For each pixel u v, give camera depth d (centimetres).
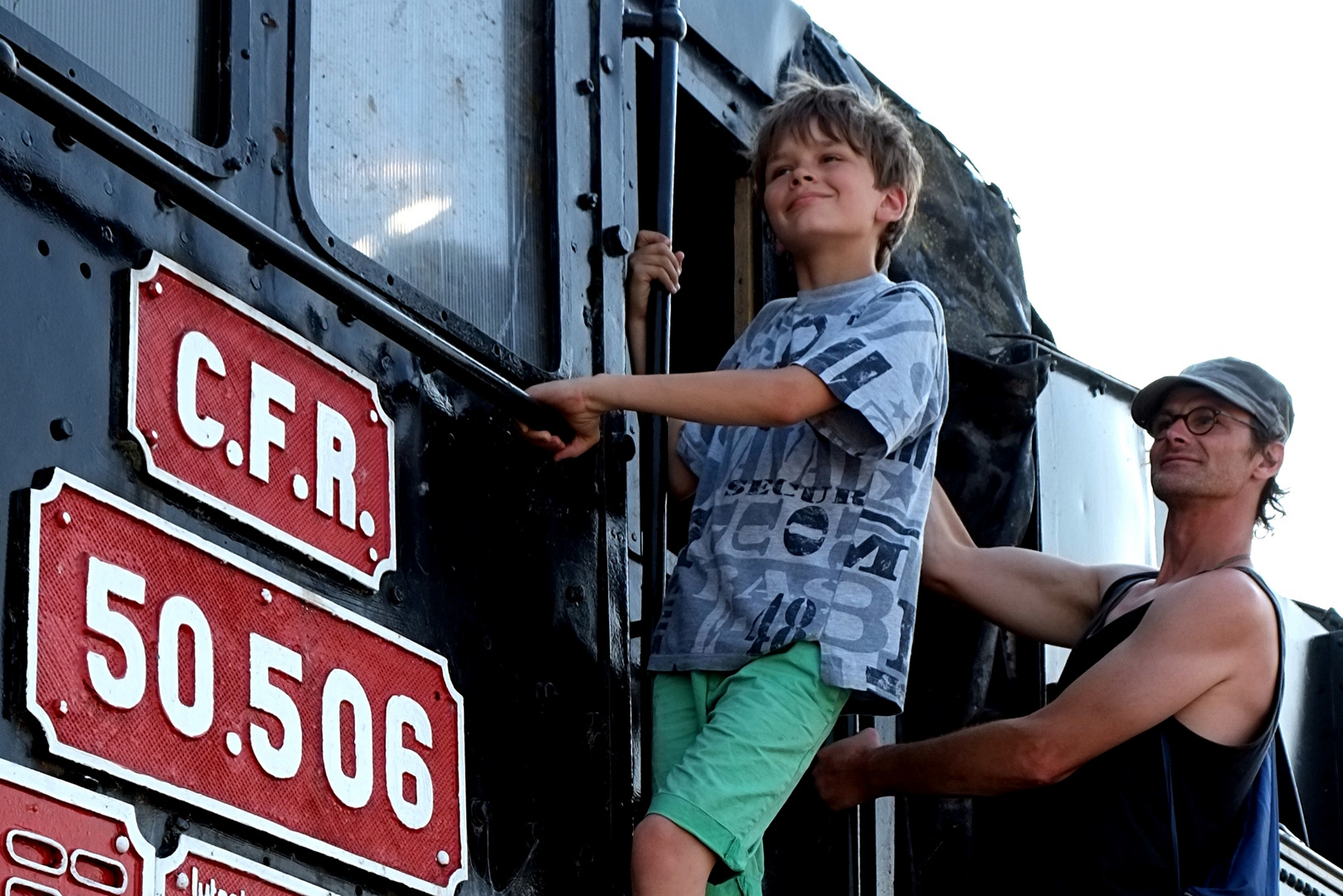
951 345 401
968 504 386
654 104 279
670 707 249
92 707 162
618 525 254
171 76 192
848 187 263
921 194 402
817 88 270
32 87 164
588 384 234
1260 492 318
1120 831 283
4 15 169
